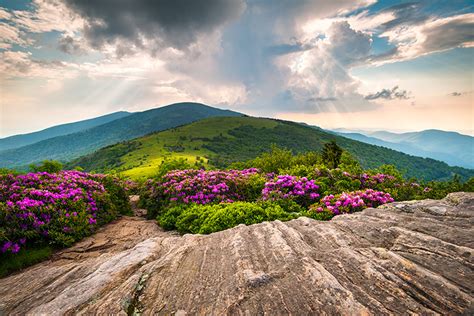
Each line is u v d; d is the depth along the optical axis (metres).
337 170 15.99
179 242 6.97
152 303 4.28
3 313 4.91
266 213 10.19
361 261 4.45
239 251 5.43
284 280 4.19
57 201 11.02
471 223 5.56
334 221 7.00
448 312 3.21
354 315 3.32
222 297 4.07
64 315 4.25
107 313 4.17
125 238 10.84
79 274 5.99
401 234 5.32
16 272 7.82
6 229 8.65
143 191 20.86
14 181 11.80
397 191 13.88
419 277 3.82
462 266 3.99
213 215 10.50
